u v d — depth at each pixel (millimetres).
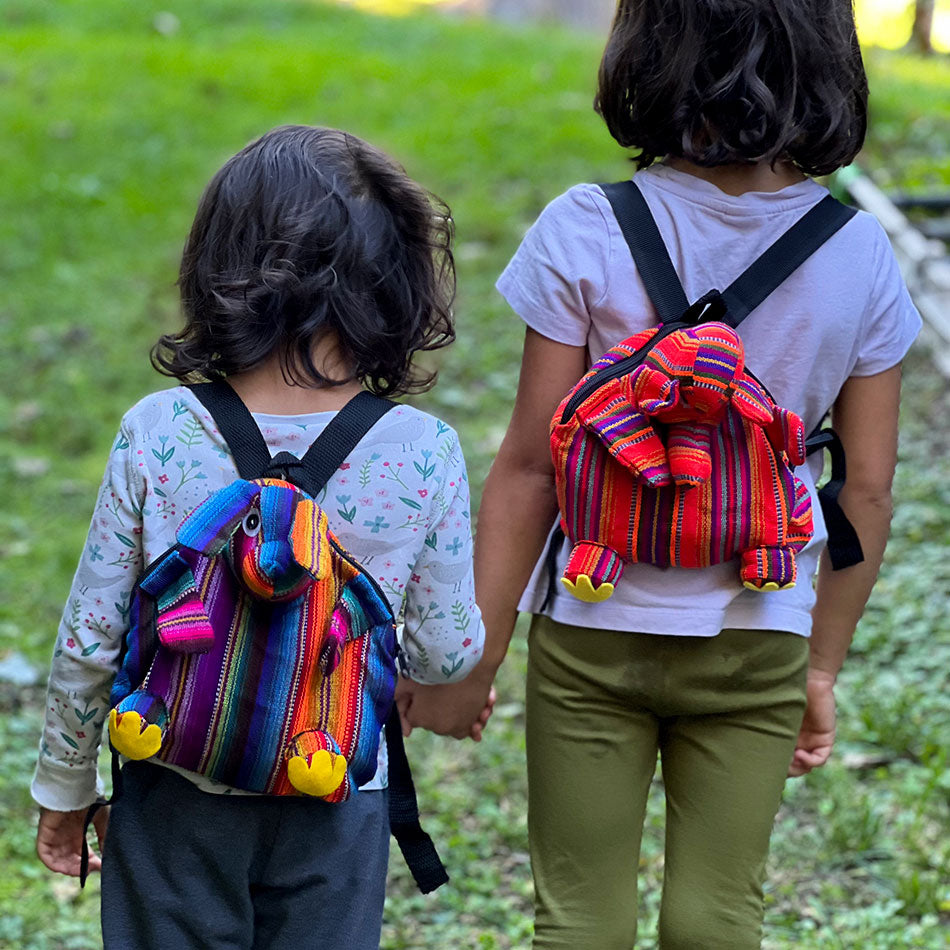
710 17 2037
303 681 1830
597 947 2152
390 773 2131
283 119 11781
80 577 1951
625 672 2158
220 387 1967
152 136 11430
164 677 1813
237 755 1814
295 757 1797
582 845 2184
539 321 2182
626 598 2133
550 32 15984
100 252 9742
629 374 2023
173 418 1944
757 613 2129
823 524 2229
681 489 2033
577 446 2072
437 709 2447
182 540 1818
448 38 14961
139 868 1939
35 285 9195
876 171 9977
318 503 1927
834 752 4195
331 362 1986
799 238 2115
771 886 3545
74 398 7777
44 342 8438
